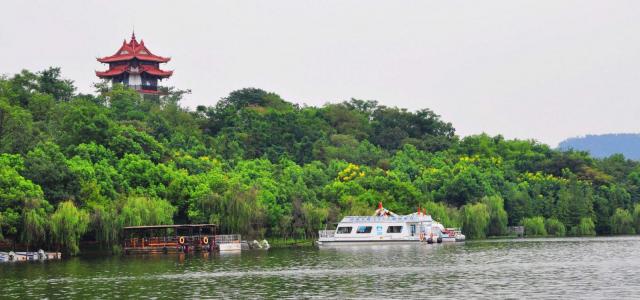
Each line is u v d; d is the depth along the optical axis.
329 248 175.25
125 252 156.25
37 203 141.38
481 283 98.38
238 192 170.88
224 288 96.12
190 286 98.12
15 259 139.88
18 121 182.75
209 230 170.38
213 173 186.75
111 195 161.75
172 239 158.62
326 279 104.75
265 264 127.88
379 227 188.00
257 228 176.50
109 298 88.25
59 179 152.38
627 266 118.00
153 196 167.88
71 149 181.00
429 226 193.25
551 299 84.19
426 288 94.38
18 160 154.00
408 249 167.25
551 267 118.06
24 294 91.81
